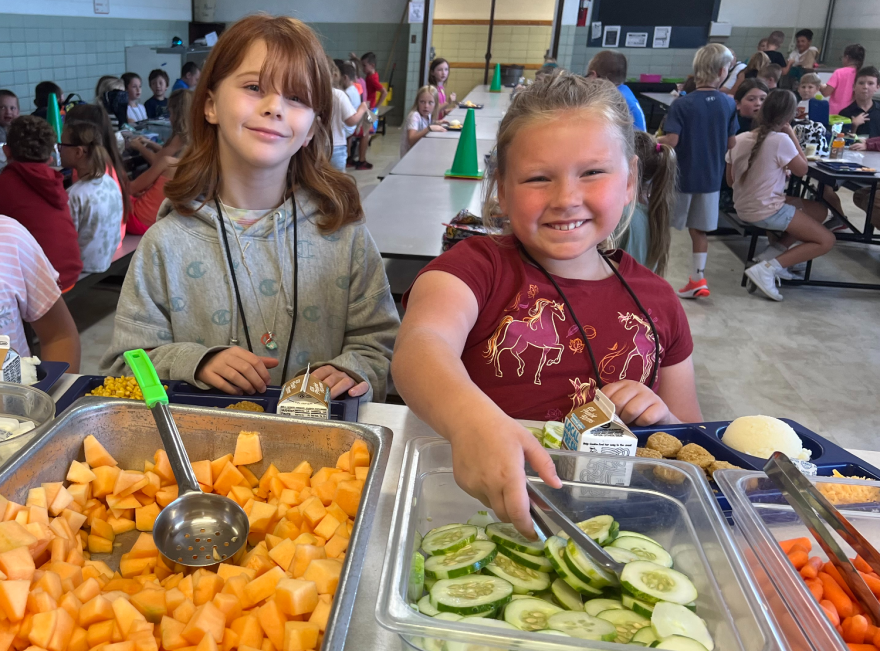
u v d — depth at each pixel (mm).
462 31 11578
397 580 602
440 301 1052
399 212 2777
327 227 1373
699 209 4023
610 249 1315
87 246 3037
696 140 3893
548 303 1182
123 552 841
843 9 9414
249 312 1363
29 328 2711
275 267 1359
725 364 3373
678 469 783
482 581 664
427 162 4020
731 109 3932
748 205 4281
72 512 818
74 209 2955
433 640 556
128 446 948
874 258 5023
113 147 3234
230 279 1346
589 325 1193
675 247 5258
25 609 629
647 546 735
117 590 727
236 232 1333
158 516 817
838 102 7414
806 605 629
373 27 9797
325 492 850
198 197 1329
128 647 619
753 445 1058
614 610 651
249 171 1282
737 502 788
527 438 651
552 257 1061
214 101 1246
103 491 874
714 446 1077
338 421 910
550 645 541
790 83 8234
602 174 1012
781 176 4176
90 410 909
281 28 1191
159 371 1212
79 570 728
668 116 3992
